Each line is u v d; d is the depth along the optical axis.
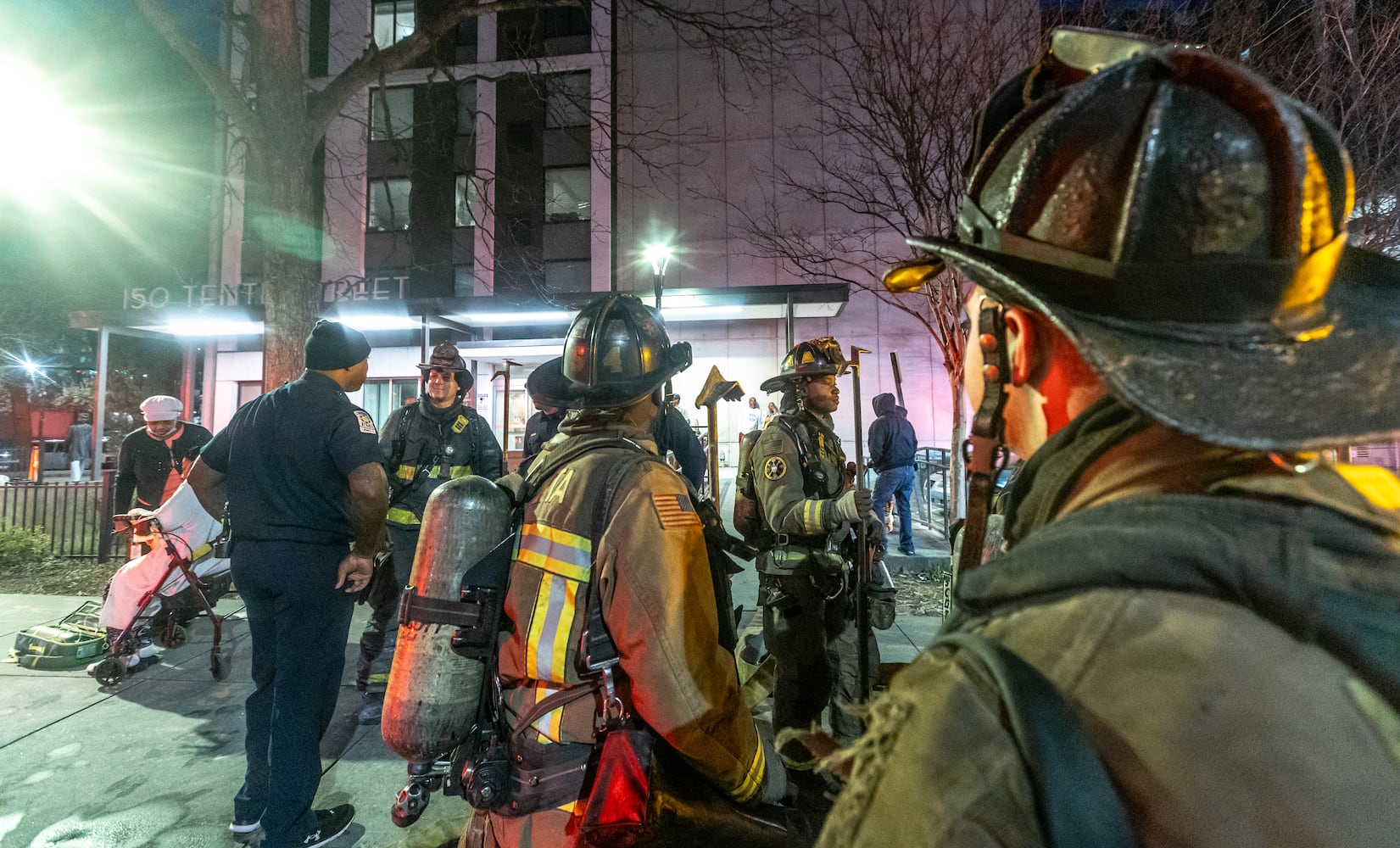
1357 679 0.34
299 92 5.89
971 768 0.39
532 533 1.26
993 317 0.62
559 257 18.52
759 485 2.64
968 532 0.63
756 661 3.36
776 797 1.36
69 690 4.05
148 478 5.30
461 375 4.20
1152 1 5.86
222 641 5.00
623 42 18.12
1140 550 0.40
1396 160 4.78
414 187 18.61
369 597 3.94
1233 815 0.32
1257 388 0.44
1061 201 0.53
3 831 2.62
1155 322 0.48
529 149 18.53
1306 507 0.41
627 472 1.26
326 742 3.40
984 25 6.77
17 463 20.53
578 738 1.18
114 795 2.88
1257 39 5.20
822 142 16.45
